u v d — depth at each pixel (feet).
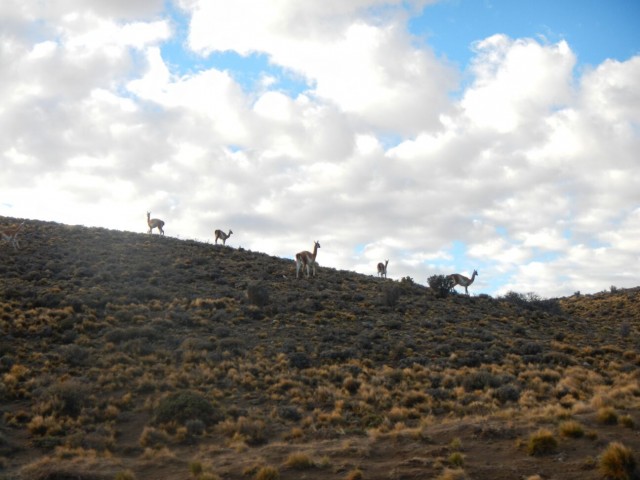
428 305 138.10
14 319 94.63
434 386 80.48
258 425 61.57
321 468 46.88
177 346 91.50
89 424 63.26
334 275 166.40
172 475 48.03
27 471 48.39
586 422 53.11
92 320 98.27
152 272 134.82
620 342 120.37
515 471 43.27
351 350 95.81
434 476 43.29
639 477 40.29
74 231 169.99
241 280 141.18
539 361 96.37
